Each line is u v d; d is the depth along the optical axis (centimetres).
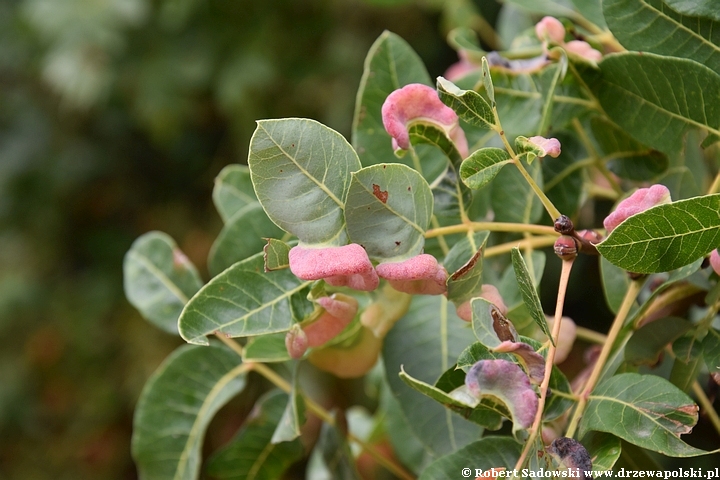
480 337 40
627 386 42
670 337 45
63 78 159
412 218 42
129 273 56
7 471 171
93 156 183
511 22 66
